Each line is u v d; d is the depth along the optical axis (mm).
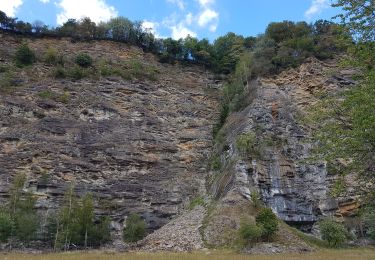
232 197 47406
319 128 17812
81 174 57250
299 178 52688
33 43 80625
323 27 80875
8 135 58375
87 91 71562
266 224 40531
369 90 15211
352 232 48125
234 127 63438
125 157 61438
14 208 47312
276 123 59094
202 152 67688
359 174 16266
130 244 46562
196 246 41125
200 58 91375
